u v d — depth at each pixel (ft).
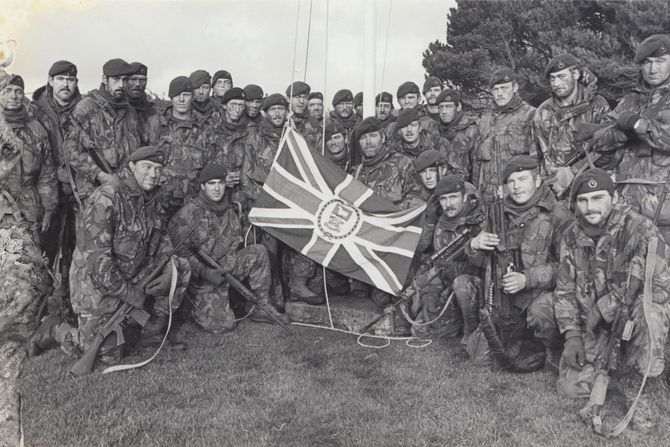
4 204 12.23
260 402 13.92
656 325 12.16
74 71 19.51
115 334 16.08
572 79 18.22
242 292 19.10
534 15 37.73
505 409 13.12
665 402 12.59
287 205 20.03
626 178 16.07
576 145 17.71
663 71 15.62
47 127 18.49
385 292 19.25
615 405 12.87
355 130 21.83
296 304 20.40
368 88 22.56
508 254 15.17
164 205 21.49
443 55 39.34
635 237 12.61
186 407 13.71
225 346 17.70
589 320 13.38
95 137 19.39
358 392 14.33
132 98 21.42
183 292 17.80
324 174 20.20
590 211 12.98
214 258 19.66
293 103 24.70
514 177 15.51
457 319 17.83
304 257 20.70
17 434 11.87
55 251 19.30
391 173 20.56
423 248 19.27
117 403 13.87
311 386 14.73
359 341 18.01
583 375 13.39
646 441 11.48
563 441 11.68
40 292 12.46
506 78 20.53
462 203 17.43
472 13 39.52
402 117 21.74
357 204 19.72
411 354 16.71
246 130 23.26
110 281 15.75
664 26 34.24
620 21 35.50
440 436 12.16
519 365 14.93
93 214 15.79
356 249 19.15
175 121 22.27
